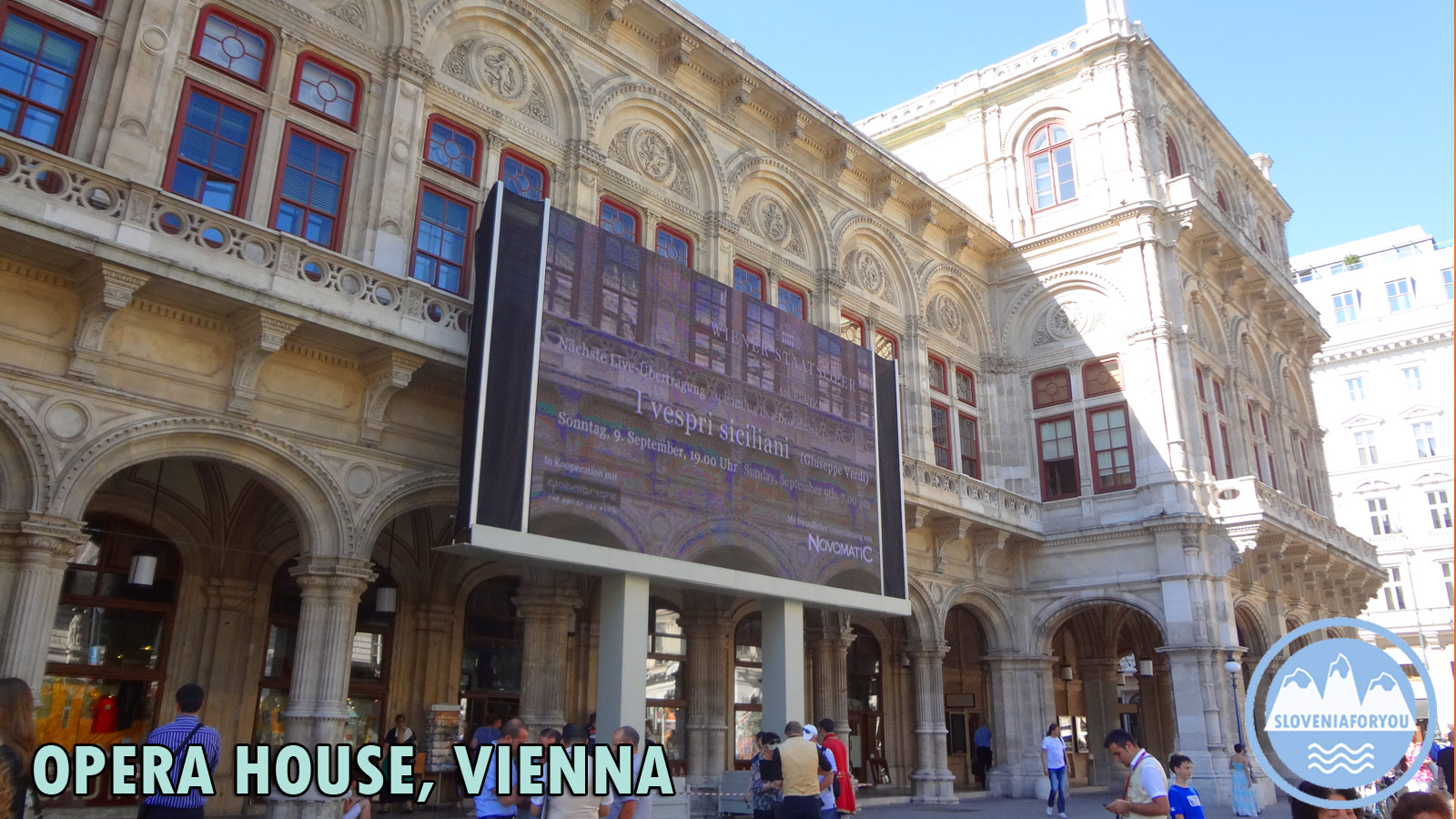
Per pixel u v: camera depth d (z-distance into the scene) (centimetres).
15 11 1191
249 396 1249
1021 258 2723
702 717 1905
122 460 1148
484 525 1255
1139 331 2469
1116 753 812
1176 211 2562
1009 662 2412
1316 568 2788
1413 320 4994
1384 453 4931
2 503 1060
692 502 1527
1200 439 2406
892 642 2533
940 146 3016
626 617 1409
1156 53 2778
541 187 1719
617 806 884
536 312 1384
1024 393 2658
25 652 1024
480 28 1686
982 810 1986
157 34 1284
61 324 1133
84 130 1204
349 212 1435
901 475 1956
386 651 1731
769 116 2188
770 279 2081
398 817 1551
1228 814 1983
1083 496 2475
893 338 2397
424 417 1448
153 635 1520
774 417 1712
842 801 1261
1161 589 2286
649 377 1520
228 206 1327
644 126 1922
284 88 1408
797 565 1670
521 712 1525
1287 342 3347
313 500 1299
